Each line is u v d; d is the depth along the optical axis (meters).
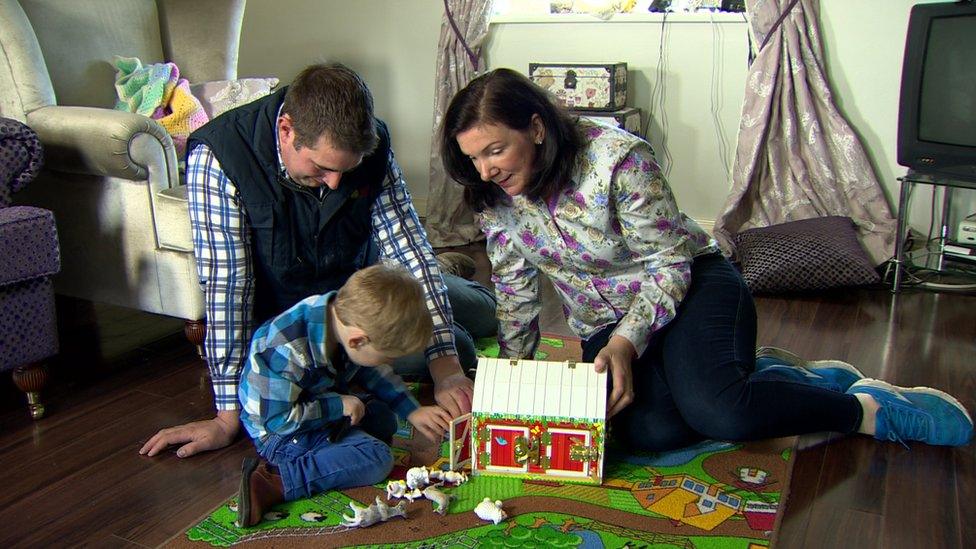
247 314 1.89
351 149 1.55
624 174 1.66
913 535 1.58
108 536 1.59
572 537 1.56
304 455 1.71
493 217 1.82
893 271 3.18
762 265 3.01
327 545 1.54
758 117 3.31
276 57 4.29
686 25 3.47
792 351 2.49
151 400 2.19
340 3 4.06
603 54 3.64
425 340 1.62
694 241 1.90
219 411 1.94
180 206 2.35
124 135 2.32
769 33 3.25
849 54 3.27
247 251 1.85
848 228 3.13
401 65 4.03
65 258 2.61
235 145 1.78
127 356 2.48
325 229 1.89
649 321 1.75
